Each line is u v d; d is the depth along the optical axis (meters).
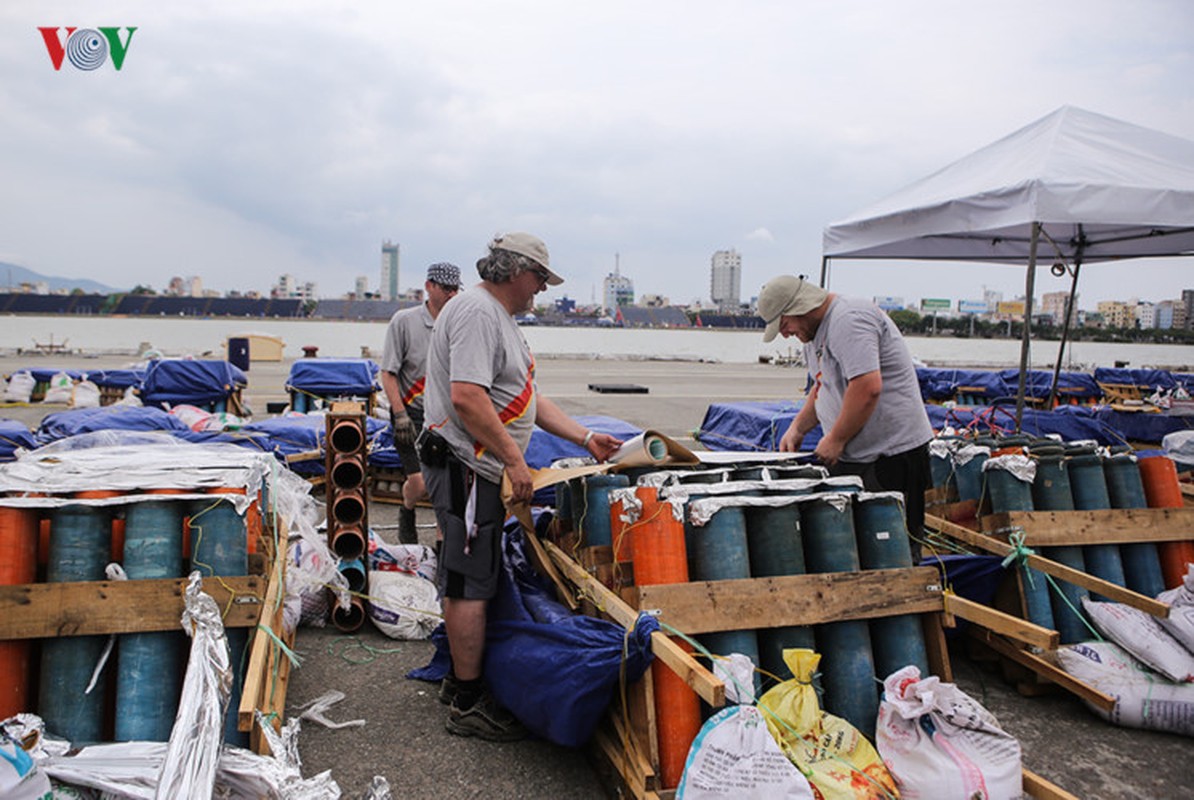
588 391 21.58
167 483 2.87
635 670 2.77
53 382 14.97
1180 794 3.12
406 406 5.53
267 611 2.96
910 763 2.74
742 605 2.99
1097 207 5.79
